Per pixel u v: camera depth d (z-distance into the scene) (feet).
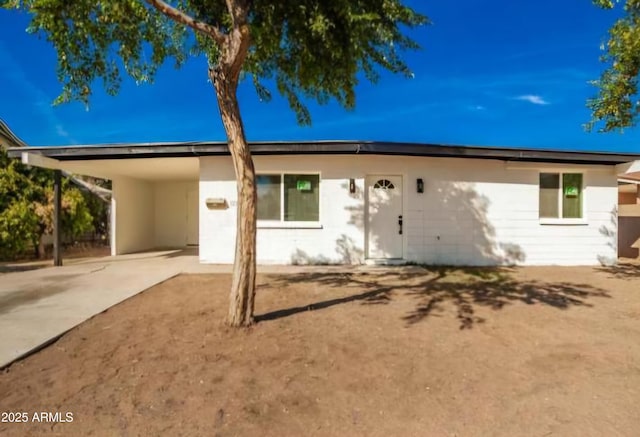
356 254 32.32
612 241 34.60
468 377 11.41
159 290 22.84
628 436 8.52
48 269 30.68
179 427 8.80
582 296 21.83
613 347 13.85
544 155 31.45
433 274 28.55
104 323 16.25
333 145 29.68
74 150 29.84
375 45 17.22
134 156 31.17
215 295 21.49
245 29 13.96
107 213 52.75
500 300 20.75
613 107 21.95
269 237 32.19
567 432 8.68
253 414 9.35
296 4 15.81
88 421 9.01
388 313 18.06
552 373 11.70
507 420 9.15
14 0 14.43
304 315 17.58
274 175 32.35
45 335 14.30
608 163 33.58
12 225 36.63
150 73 18.97
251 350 13.32
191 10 18.26
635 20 20.39
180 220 51.06
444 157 32.65
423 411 9.55
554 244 33.94
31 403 9.79
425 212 32.76
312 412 9.47
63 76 17.56
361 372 11.69
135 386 10.69
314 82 19.77
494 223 33.37
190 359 12.52
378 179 33.14
